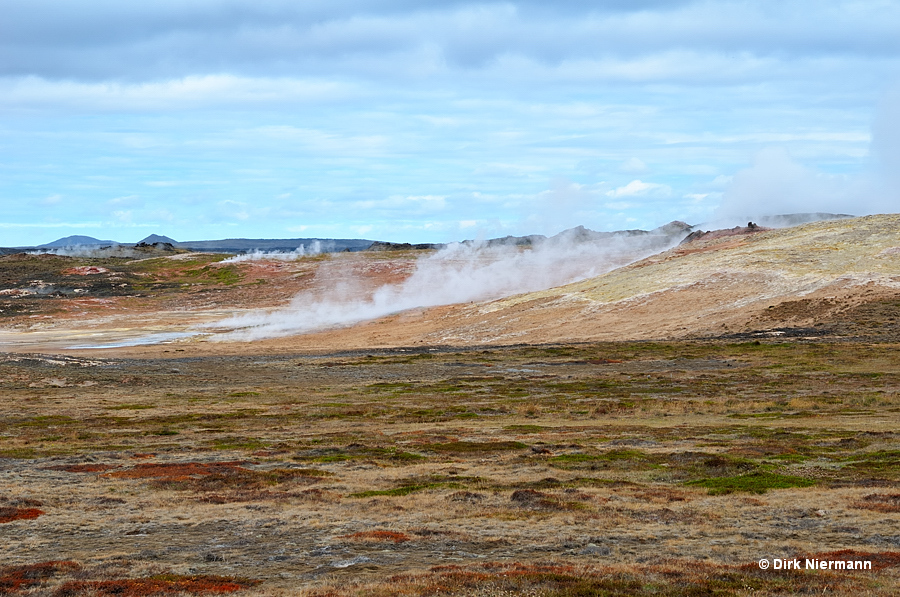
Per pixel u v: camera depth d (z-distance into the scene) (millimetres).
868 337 82812
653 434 40375
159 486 28312
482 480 29016
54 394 64312
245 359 89000
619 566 17188
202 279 187375
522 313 115500
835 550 18391
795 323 92375
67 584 16312
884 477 27234
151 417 52000
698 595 14812
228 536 21000
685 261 131000
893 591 14844
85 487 28219
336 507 24516
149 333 121062
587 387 63906
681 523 21672
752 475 28469
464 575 16375
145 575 17328
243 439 42125
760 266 117312
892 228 128000
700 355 80000
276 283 176375
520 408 53469
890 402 49500
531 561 17984
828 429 39594
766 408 49906
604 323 104438
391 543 19906
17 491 27172
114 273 192000
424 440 40312
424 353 91750
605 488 27125
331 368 81062
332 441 40562
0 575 17297
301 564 18188
